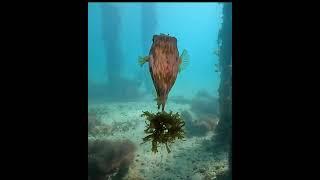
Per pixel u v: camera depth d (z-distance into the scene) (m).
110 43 25.98
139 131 9.99
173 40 2.41
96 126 10.51
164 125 2.76
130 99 18.16
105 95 19.94
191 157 7.22
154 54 2.38
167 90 2.49
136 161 6.94
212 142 8.34
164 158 7.19
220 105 8.85
